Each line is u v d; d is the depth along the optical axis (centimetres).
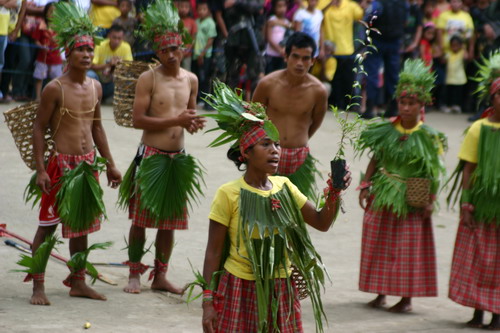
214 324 1004
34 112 1428
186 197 1512
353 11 3362
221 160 2606
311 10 3331
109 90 3209
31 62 3012
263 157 1006
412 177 1529
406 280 1529
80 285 1449
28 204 2042
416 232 1535
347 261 1836
